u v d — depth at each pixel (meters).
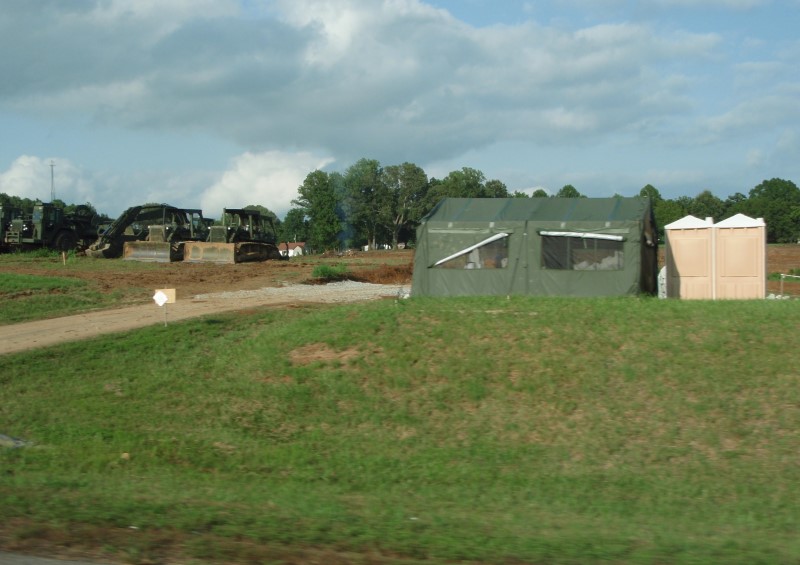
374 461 10.98
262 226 48.03
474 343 14.61
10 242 49.53
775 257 60.28
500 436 11.73
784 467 9.95
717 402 11.64
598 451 10.91
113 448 11.54
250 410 13.40
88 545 6.42
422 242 21.05
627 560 6.05
